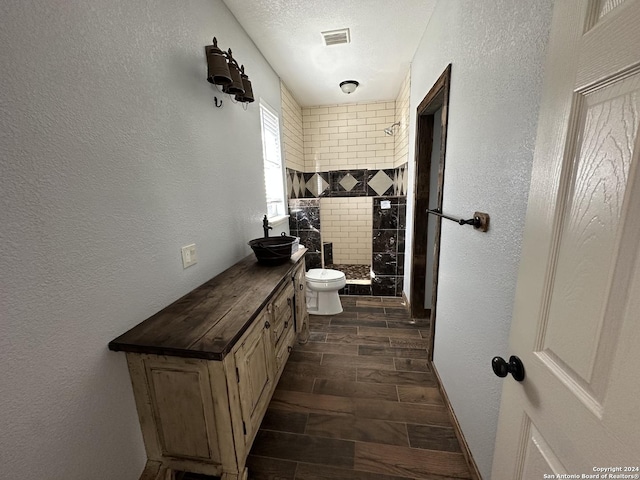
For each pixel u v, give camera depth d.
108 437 0.91
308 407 1.58
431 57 1.84
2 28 0.62
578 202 0.47
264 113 2.40
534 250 0.59
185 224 1.31
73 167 0.79
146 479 1.03
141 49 1.03
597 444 0.43
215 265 1.58
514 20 0.84
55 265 0.75
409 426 1.44
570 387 0.48
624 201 0.38
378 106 3.55
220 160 1.62
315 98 3.41
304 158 3.85
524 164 0.79
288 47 2.18
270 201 2.55
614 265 0.40
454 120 1.41
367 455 1.29
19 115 0.66
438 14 1.67
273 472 1.22
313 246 3.23
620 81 0.39
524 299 0.62
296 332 1.95
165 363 0.94
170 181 1.20
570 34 0.49
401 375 1.84
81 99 0.81
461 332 1.31
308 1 1.67
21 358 0.67
